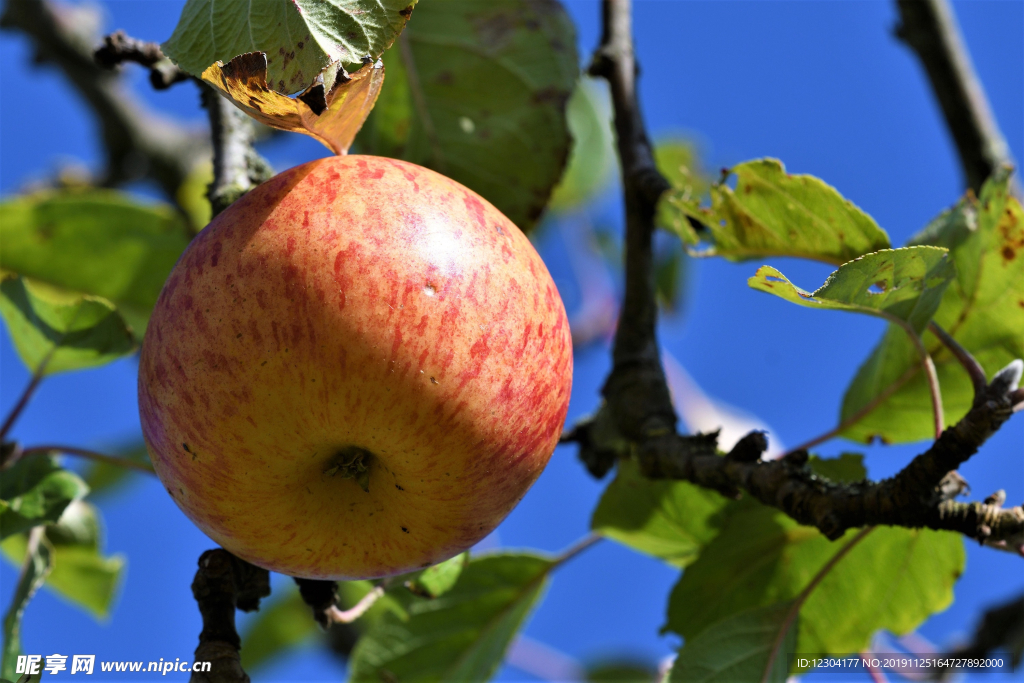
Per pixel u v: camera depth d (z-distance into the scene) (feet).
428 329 1.75
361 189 1.78
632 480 2.14
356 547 1.85
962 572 2.06
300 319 1.74
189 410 1.77
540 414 1.80
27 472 2.03
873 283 1.87
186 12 1.82
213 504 1.80
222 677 1.81
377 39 1.79
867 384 2.12
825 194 1.96
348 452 1.81
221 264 1.76
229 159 1.97
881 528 2.06
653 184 2.11
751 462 1.93
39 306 2.05
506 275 1.78
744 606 2.11
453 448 1.77
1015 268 2.00
